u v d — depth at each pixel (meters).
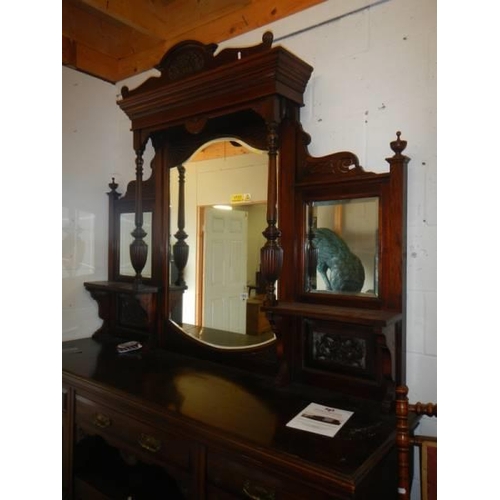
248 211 1.66
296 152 1.50
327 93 1.51
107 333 2.20
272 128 1.41
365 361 1.34
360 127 1.44
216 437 1.12
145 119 1.77
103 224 2.30
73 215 2.17
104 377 1.55
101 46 2.27
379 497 1.03
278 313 1.38
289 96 1.46
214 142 1.77
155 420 1.29
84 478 1.62
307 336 1.47
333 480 0.92
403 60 1.36
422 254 1.31
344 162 1.41
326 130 1.51
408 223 1.33
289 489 0.99
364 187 1.36
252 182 1.66
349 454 1.00
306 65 1.47
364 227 1.38
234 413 1.24
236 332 1.68
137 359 1.79
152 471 1.68
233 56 1.46
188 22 1.96
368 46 1.43
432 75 1.31
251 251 1.64
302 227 1.49
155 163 1.96
